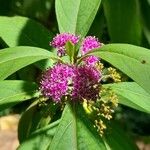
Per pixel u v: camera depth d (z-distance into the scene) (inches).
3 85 9.2
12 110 37.2
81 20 9.8
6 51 8.4
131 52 7.9
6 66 8.3
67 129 8.4
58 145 8.2
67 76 8.6
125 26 12.7
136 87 9.5
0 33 10.0
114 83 9.4
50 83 8.6
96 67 8.9
